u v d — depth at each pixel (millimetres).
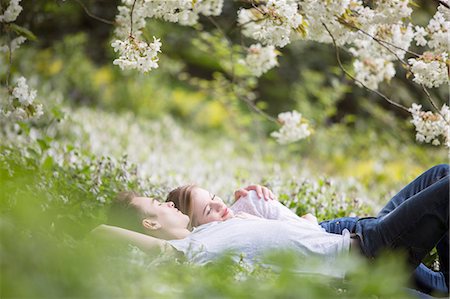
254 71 8062
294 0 6281
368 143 15688
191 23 7352
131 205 5496
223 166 12977
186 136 17500
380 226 5105
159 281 3771
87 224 6047
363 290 3432
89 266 3281
